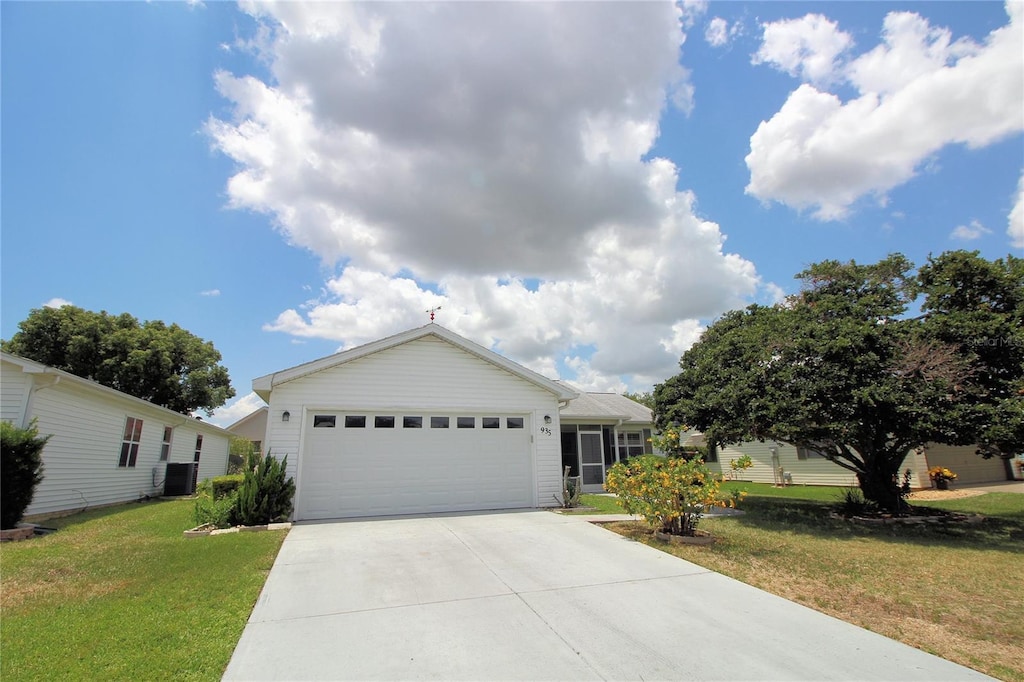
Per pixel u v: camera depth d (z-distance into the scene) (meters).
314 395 11.11
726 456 27.88
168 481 17.47
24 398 10.41
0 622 4.37
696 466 8.70
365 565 6.49
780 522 11.45
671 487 8.34
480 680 3.45
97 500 13.44
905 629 4.65
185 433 20.69
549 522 9.97
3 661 3.58
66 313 25.52
